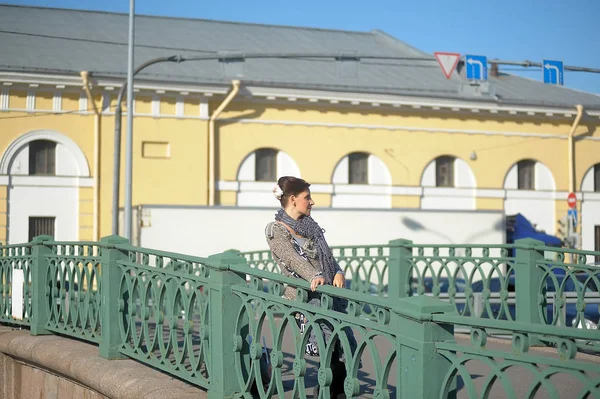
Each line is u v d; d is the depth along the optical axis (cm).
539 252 890
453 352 401
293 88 2877
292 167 2930
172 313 650
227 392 570
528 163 3300
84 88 2641
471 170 3180
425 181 3111
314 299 530
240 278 584
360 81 3112
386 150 3050
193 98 2777
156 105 2733
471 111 3147
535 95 3431
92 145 2683
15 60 2673
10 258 1062
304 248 538
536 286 884
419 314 393
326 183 2967
